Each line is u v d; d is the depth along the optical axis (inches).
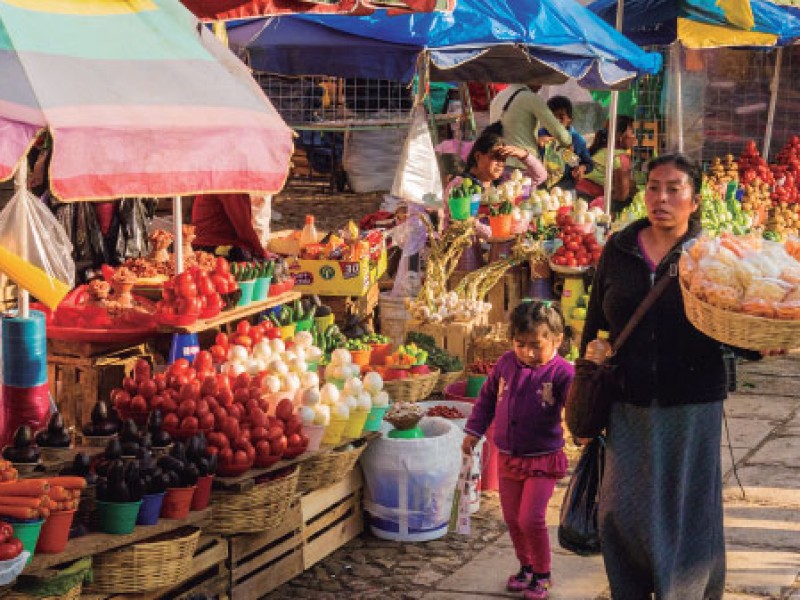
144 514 179.3
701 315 163.5
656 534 172.7
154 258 294.7
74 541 172.1
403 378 263.4
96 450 192.9
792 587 218.8
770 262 162.6
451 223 331.6
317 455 218.8
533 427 208.8
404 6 262.7
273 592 215.2
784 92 615.2
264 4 249.1
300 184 761.0
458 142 450.6
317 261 340.8
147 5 193.6
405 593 215.5
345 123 473.7
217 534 200.2
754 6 485.7
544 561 212.4
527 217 341.1
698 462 174.4
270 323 261.4
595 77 380.2
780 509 261.3
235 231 323.0
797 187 562.9
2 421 205.3
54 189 149.7
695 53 587.8
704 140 616.4
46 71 162.7
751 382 381.7
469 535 244.1
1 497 161.6
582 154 486.9
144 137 159.8
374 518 241.0
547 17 350.0
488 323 360.5
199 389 207.8
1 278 264.4
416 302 326.6
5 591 161.2
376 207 685.9
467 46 328.5
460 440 242.8
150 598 182.9
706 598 181.6
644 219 178.2
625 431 174.9
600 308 181.5
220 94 177.8
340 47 325.4
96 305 256.4
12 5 176.6
